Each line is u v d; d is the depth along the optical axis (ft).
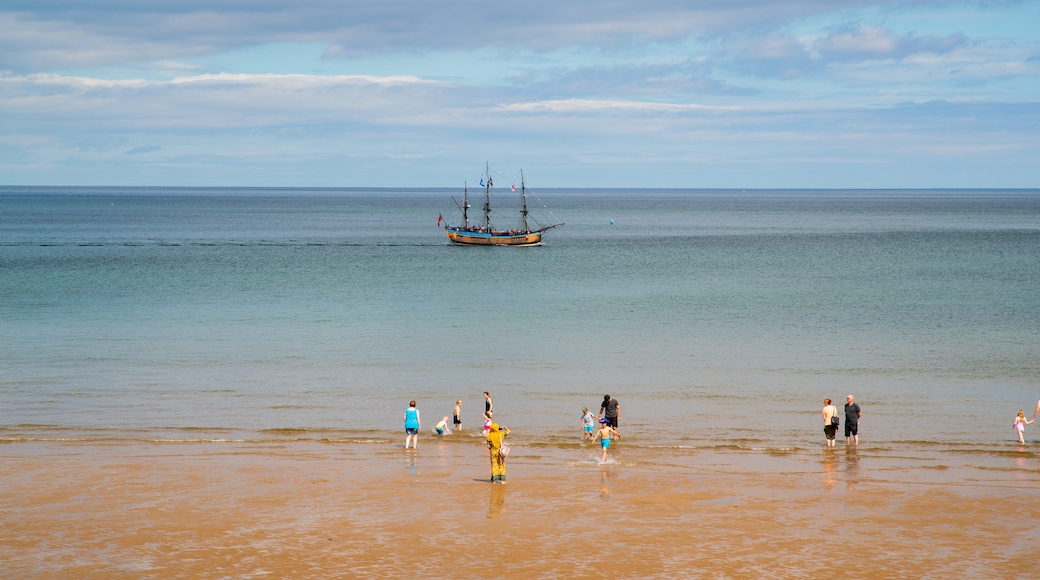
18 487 88.69
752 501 85.81
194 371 159.94
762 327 215.51
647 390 146.72
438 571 68.28
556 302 264.52
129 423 121.80
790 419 127.03
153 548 72.28
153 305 251.19
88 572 67.31
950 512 82.33
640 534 76.43
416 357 175.63
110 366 163.53
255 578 66.64
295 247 513.04
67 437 112.68
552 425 122.83
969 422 124.98
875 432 118.83
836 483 92.17
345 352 180.75
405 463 100.42
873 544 74.18
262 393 142.72
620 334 204.95
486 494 87.86
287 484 90.79
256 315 233.14
